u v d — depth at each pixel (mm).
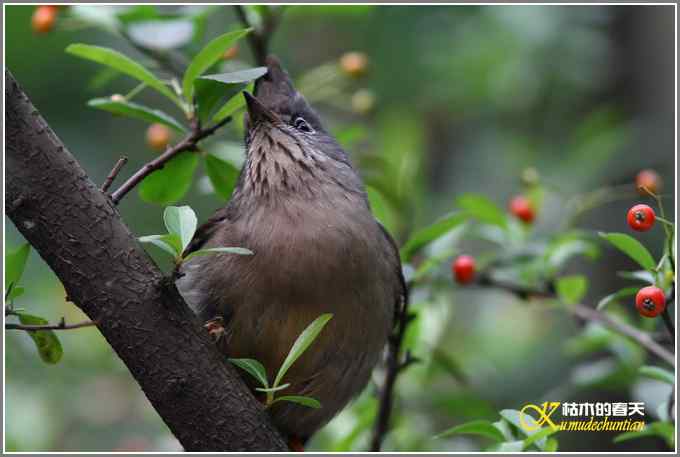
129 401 13328
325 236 7898
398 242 10617
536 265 10266
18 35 14234
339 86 11562
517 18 14180
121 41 13898
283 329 7922
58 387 13031
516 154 14680
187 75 7414
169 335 6746
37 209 6492
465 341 14367
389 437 10516
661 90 15039
